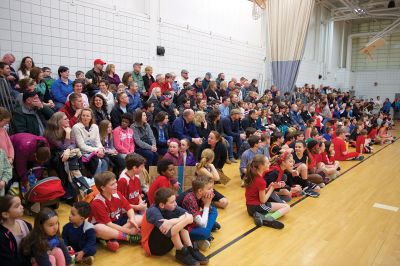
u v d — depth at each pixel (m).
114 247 2.61
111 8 5.91
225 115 6.64
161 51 6.91
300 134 4.98
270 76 10.99
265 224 3.21
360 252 2.71
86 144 3.74
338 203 3.97
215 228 3.06
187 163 4.04
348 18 14.71
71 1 5.29
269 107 7.91
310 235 3.03
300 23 10.28
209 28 8.44
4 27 4.54
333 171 5.07
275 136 5.00
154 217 2.44
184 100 5.98
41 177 3.27
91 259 2.39
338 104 12.31
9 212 1.99
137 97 5.49
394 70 17.45
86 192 3.25
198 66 8.13
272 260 2.54
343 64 17.73
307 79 13.84
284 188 3.97
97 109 4.37
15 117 3.53
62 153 3.41
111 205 2.74
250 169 3.36
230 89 7.94
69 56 5.34
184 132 5.19
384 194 4.38
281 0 10.48
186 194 2.83
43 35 4.97
